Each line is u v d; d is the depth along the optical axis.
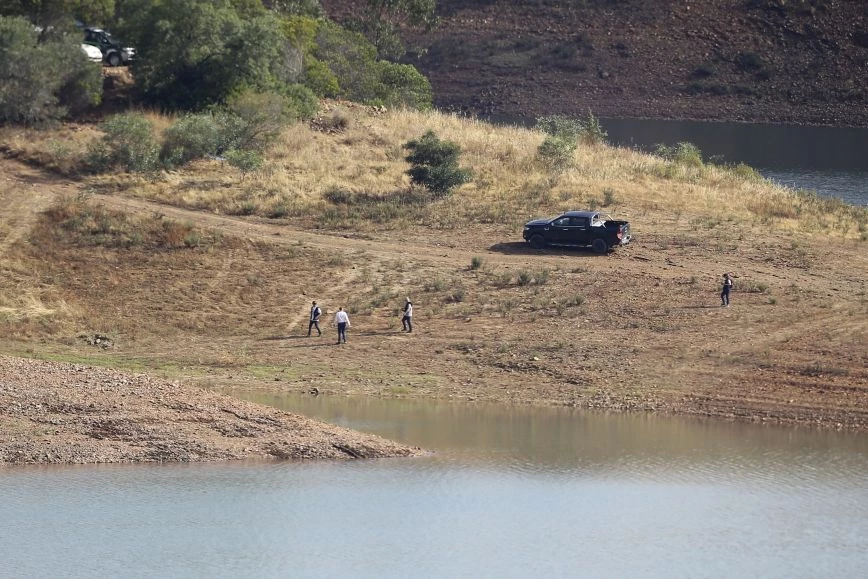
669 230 125.62
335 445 68.00
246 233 122.69
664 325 95.94
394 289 108.50
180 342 97.69
